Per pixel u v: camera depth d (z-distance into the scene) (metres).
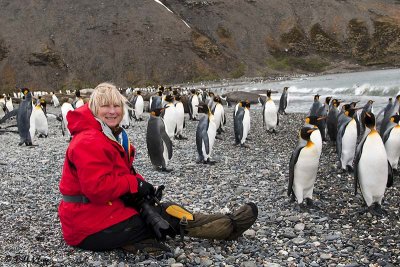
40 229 5.58
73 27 96.31
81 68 90.12
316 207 6.64
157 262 4.48
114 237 4.50
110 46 94.50
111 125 4.44
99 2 102.56
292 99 37.56
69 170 4.45
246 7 117.31
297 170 6.51
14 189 7.92
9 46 89.06
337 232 5.55
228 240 5.11
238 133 13.37
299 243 5.16
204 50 99.44
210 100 23.06
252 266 4.48
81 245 4.66
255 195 7.42
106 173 4.20
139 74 91.69
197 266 4.49
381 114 14.71
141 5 104.12
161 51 95.62
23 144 14.78
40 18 96.69
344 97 35.50
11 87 83.38
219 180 8.63
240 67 100.25
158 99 20.73
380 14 116.38
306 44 110.31
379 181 6.25
